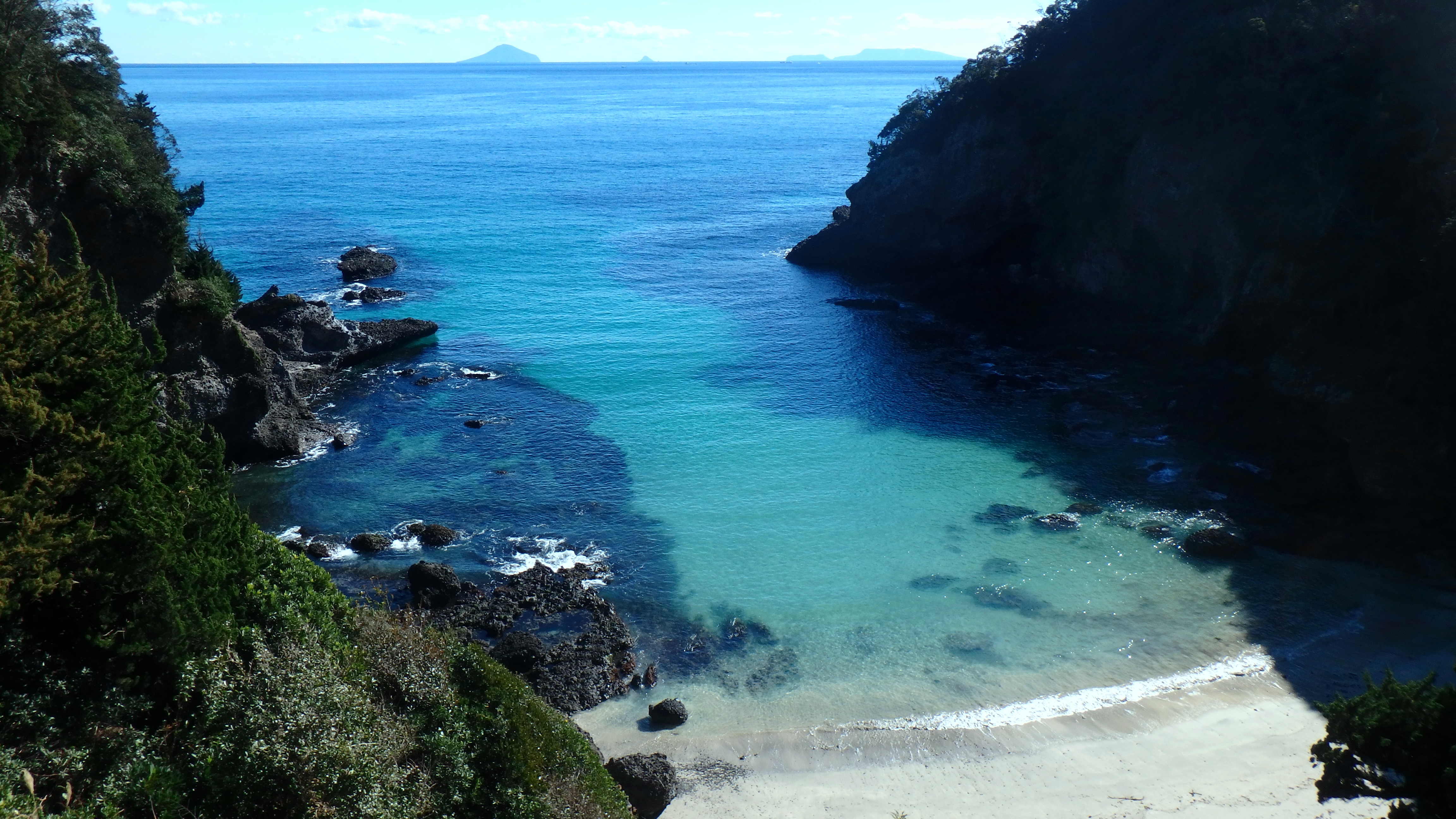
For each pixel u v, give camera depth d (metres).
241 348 53.09
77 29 47.56
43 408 19.05
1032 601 38.53
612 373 67.06
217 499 24.69
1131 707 31.97
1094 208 74.25
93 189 47.22
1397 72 55.31
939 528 44.75
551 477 50.38
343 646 22.98
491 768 22.62
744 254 107.44
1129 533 43.84
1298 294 55.31
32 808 14.35
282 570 24.94
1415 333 47.31
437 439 55.25
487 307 84.12
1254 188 59.91
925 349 72.06
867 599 38.91
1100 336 68.94
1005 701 32.56
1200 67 65.81
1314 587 38.84
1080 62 81.75
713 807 27.86
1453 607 37.00
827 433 56.44
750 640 36.31
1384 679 30.61
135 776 16.62
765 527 44.97
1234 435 52.75
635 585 40.00
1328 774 22.42
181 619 19.38
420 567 39.16
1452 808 19.92
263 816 17.16
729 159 192.50
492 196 142.38
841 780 28.98
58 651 18.34
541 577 39.75
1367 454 44.81
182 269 54.38
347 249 104.94
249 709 17.94
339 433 55.69
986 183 87.56
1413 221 50.88
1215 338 61.09
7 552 16.70
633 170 174.00
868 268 98.62
